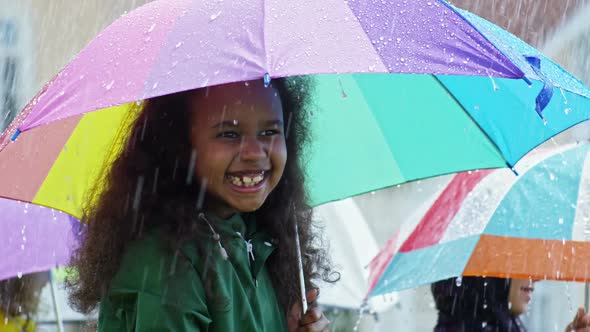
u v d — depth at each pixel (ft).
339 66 9.84
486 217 17.38
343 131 13.69
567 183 17.44
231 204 11.32
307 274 12.94
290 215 12.46
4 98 40.96
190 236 10.99
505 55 10.43
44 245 15.98
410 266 17.74
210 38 10.29
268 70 9.62
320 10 10.59
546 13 45.01
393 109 13.57
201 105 11.28
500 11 45.24
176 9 11.07
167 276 10.68
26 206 16.14
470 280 19.21
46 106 10.33
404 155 13.71
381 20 10.59
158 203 11.32
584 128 37.52
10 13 41.42
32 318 18.71
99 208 11.58
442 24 10.68
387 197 53.67
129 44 10.73
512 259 16.89
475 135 13.30
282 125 11.57
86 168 12.59
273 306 11.98
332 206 24.34
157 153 11.57
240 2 10.75
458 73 10.14
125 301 10.76
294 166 12.66
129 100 9.89
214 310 10.86
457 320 19.19
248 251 11.52
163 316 10.50
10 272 15.69
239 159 11.21
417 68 10.04
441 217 18.03
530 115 12.80
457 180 18.53
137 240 11.12
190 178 11.27
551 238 16.88
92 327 13.00
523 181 17.60
